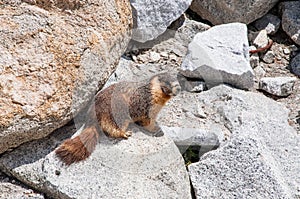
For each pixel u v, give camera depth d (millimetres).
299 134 7484
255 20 9047
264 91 8203
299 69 8539
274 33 9000
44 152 6672
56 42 6715
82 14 7094
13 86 6305
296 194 6609
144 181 6539
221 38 8211
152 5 8258
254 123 7305
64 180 6445
